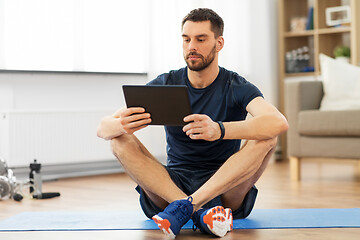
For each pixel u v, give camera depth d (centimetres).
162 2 479
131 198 331
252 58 546
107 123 221
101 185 400
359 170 472
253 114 222
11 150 427
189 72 232
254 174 227
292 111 411
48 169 453
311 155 402
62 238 212
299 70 582
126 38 491
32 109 435
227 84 231
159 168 223
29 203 317
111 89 487
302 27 580
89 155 459
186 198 216
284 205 288
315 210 269
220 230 207
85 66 469
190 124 206
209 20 222
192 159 237
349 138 386
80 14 464
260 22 556
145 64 495
